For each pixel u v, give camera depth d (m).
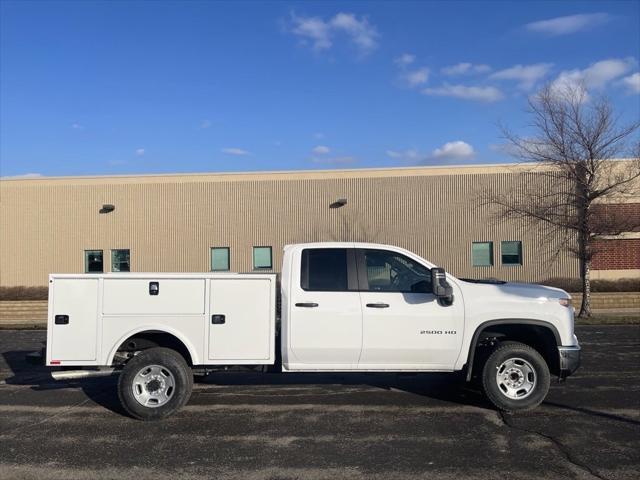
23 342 15.15
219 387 8.62
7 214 32.19
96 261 31.72
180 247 31.09
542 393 6.98
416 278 7.19
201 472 5.21
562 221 20.12
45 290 30.30
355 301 7.02
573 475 5.04
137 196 31.45
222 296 7.02
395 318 6.99
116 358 7.13
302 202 30.39
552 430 6.33
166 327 6.97
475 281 7.75
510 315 7.06
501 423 6.61
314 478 5.05
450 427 6.48
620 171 20.17
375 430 6.40
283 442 6.02
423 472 5.15
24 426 6.71
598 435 6.14
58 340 6.91
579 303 24.62
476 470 5.18
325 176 30.30
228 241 30.80
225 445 5.94
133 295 6.97
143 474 5.18
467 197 29.09
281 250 30.41
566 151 19.31
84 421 6.90
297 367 7.07
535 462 5.36
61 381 9.34
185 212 31.14
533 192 27.41
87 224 31.72
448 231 29.25
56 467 5.36
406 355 7.05
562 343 7.10
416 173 29.61
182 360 6.98
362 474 5.12
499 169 28.84
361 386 8.66
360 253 7.22
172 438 6.20
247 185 30.80
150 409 6.82
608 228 19.33
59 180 31.92
